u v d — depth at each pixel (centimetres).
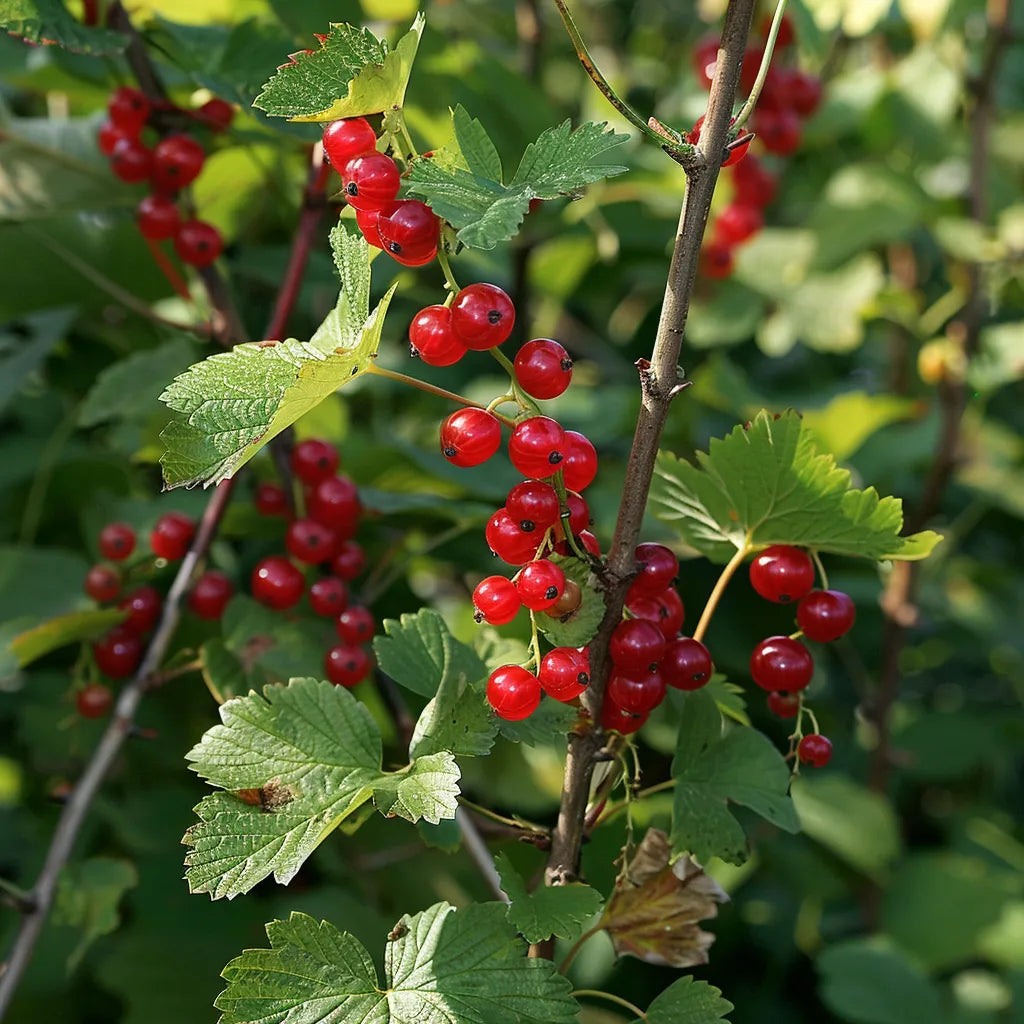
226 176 48
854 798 55
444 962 28
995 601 74
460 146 27
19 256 47
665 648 30
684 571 55
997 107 77
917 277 75
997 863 64
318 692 30
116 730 38
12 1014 49
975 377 62
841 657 65
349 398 60
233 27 44
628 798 31
